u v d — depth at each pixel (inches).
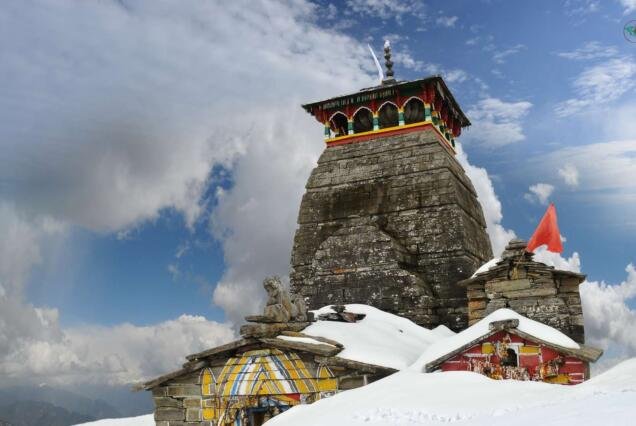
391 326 1259.8
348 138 1721.2
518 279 1151.6
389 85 1673.2
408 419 669.3
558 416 519.8
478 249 1583.4
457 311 1406.3
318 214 1637.6
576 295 1114.1
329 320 1227.9
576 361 954.1
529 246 1125.7
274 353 1059.9
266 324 1067.3
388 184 1595.7
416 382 831.7
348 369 1013.8
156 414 1116.5
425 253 1488.7
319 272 1498.5
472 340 1001.5
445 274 1453.0
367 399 777.6
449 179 1540.4
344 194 1631.4
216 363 1099.3
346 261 1477.6
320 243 1599.4
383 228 1549.0
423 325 1357.0
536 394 703.7
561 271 1119.0
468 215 1600.6
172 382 1120.2
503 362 984.9
